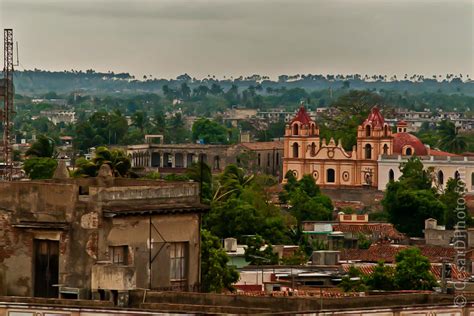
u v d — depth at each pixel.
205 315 62.88
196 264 74.62
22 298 66.94
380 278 125.31
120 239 71.19
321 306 65.25
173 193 73.94
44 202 71.50
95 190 70.81
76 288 70.31
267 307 66.44
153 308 65.00
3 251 72.00
